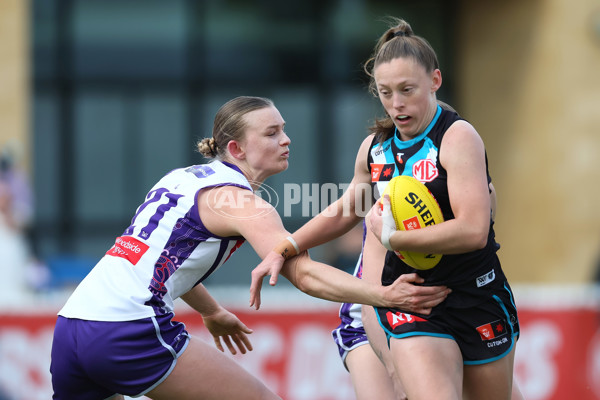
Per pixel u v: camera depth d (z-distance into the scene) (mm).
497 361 13109
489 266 13000
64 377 13688
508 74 39406
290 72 41281
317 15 41312
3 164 31094
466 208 12086
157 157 40875
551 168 38344
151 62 40719
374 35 41344
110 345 13125
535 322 25203
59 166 40250
